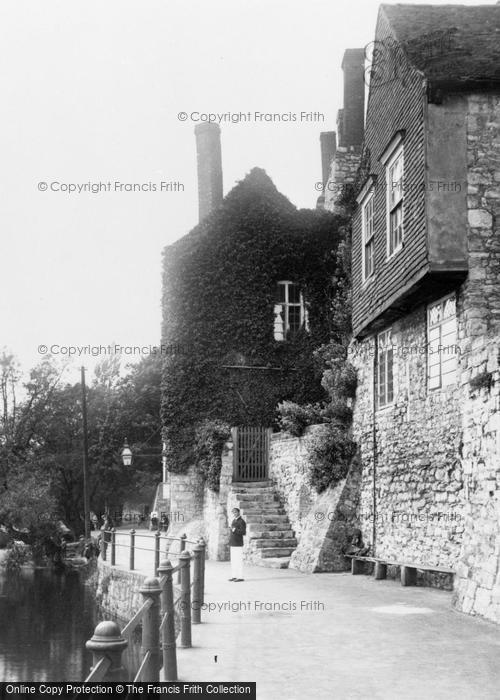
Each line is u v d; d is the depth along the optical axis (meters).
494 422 13.20
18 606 28.80
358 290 22.70
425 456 18.58
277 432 30.30
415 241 17.25
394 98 19.23
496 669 9.23
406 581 18.25
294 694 8.05
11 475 50.97
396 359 20.52
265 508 27.53
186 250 33.16
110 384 64.50
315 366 32.88
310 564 22.22
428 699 7.81
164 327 33.50
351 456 23.44
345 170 35.53
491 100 16.89
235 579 19.70
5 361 58.78
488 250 16.52
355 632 11.88
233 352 32.66
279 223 33.34
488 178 16.72
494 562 12.97
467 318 16.44
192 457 32.19
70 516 61.28
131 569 24.48
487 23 19.53
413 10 20.61
